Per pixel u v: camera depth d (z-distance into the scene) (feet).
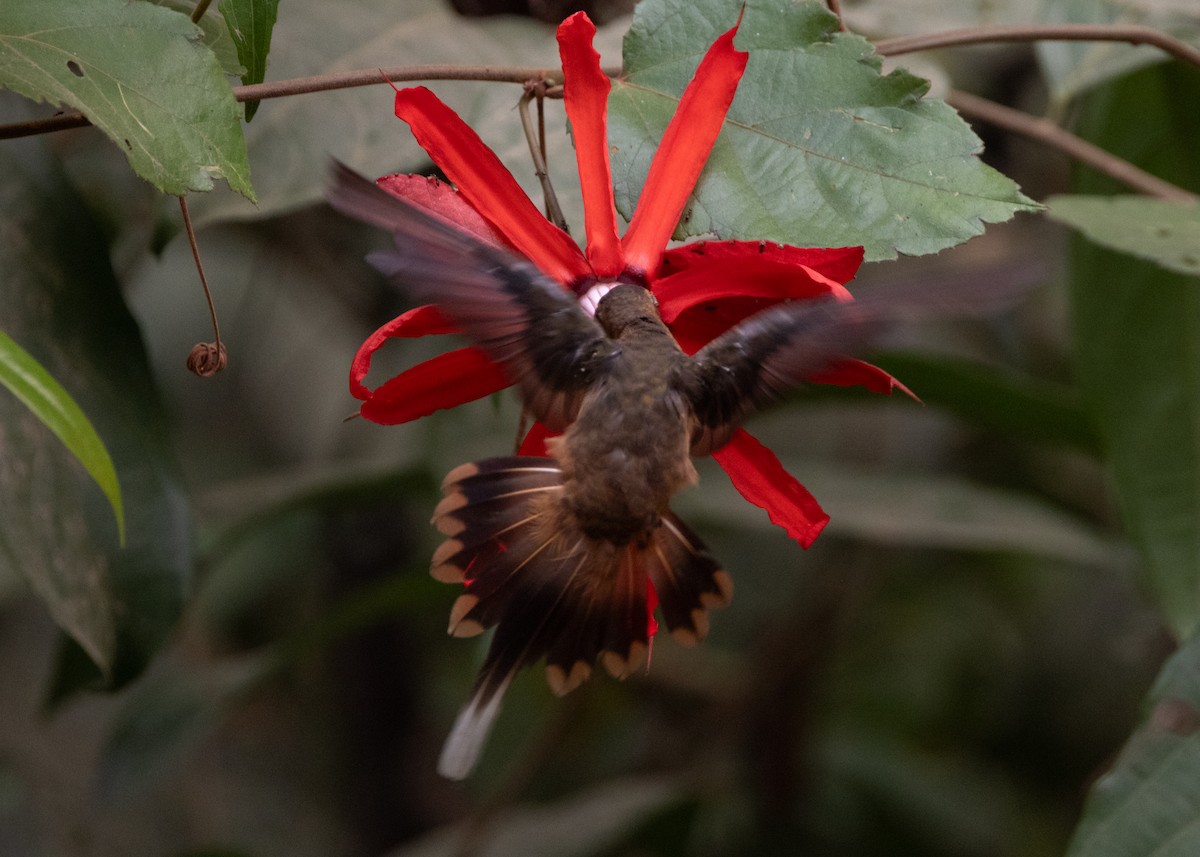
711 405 8.33
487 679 8.25
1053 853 12.81
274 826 12.12
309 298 11.32
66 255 8.56
